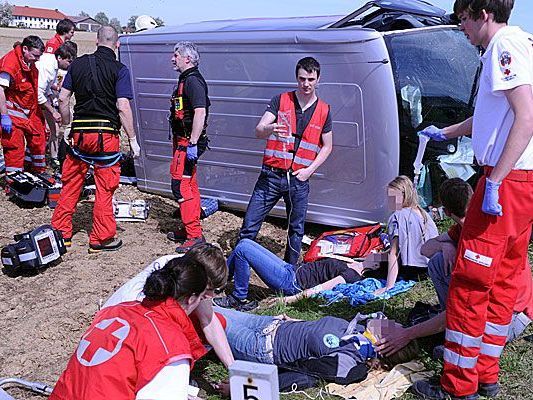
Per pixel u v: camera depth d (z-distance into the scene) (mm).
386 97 7047
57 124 11000
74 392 3096
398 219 5984
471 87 7820
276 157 6582
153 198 9625
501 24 3705
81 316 5984
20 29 63344
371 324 4723
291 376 4480
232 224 8523
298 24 8016
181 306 3391
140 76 9195
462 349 4055
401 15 7926
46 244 6922
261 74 7926
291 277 6086
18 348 5445
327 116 6566
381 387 4410
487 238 3834
